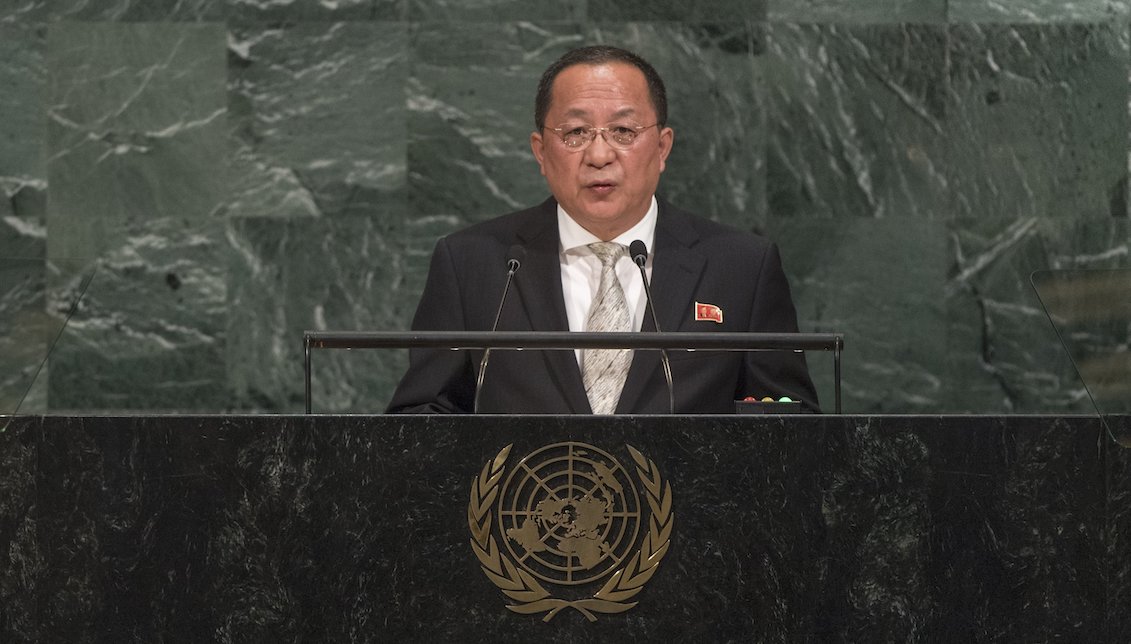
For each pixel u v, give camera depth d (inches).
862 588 349.1
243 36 856.9
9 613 350.3
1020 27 858.8
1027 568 349.7
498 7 860.6
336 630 347.6
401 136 860.6
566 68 543.2
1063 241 857.5
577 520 350.0
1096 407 362.0
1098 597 348.8
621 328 515.2
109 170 849.5
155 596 349.1
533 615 348.2
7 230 842.2
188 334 850.1
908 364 858.8
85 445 352.8
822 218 860.6
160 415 353.4
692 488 351.6
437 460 351.3
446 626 347.9
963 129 861.2
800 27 861.8
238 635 348.2
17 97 844.6
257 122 856.3
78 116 848.3
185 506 350.6
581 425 352.8
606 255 534.3
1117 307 381.7
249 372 852.0
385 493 350.3
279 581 348.8
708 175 859.4
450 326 539.5
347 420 351.9
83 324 843.4
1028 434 351.9
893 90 861.8
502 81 859.4
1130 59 855.1
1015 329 856.9
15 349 402.9
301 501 350.3
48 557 350.9
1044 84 858.1
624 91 536.4
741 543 350.3
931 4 861.8
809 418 352.8
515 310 532.1
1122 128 855.1
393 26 860.0
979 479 351.3
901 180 861.2
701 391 509.7
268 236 855.7
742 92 861.2
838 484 350.9
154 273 849.5
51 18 847.7
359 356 856.3
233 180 855.1
